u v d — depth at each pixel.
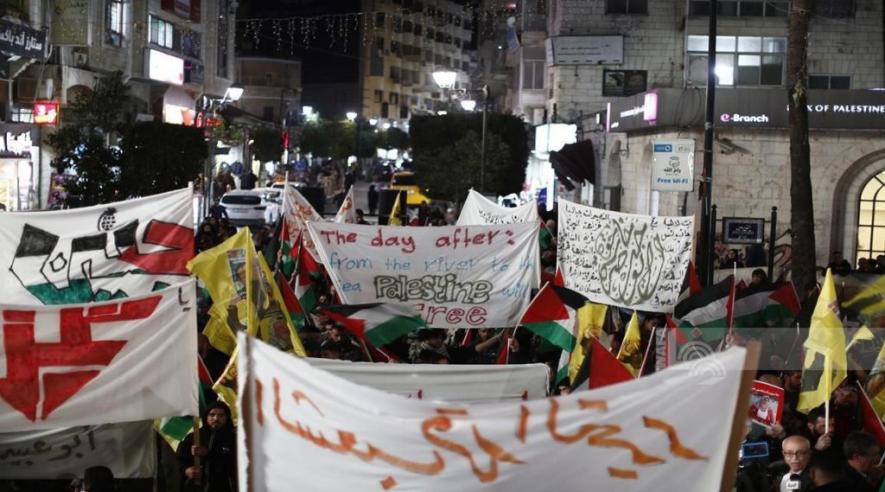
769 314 11.71
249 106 93.12
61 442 8.05
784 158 26.20
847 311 11.59
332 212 45.31
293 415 4.77
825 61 36.47
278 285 11.76
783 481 7.51
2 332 7.34
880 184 26.34
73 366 7.44
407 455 4.69
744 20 37.00
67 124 27.80
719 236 24.81
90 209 10.22
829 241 26.48
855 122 25.66
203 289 13.45
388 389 7.34
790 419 9.12
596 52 38.59
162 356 7.57
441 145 41.97
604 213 12.41
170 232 10.34
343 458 4.74
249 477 4.82
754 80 37.19
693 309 10.16
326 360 7.30
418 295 12.05
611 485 4.75
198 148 27.69
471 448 4.70
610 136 34.38
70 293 10.19
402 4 112.25
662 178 18.02
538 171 47.62
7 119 30.98
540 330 11.34
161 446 8.76
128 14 38.44
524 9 46.47
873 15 36.22
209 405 9.30
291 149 77.75
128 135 26.16
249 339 4.80
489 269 12.04
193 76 46.28
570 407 4.71
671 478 4.77
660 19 38.62
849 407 9.25
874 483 7.42
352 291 12.01
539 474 4.72
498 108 68.25
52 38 32.97
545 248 18.67
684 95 25.84
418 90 120.69
